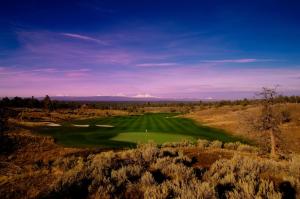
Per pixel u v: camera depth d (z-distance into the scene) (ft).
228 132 187.83
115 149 106.42
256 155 65.72
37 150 107.14
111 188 25.36
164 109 617.21
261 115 87.71
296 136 148.25
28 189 26.35
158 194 22.24
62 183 25.81
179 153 53.57
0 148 97.14
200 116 335.88
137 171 32.37
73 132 185.26
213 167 34.45
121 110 554.46
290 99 339.77
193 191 22.09
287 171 32.30
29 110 374.63
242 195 21.47
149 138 147.43
